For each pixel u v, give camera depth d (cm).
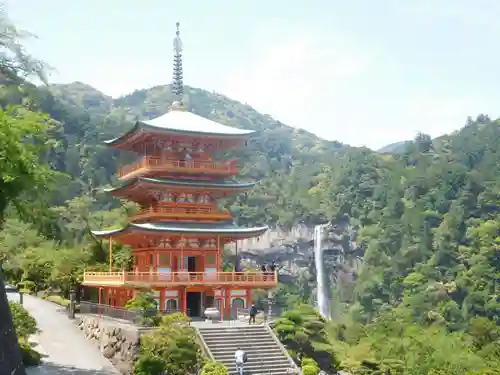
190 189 7181
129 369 5188
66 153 19588
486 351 9362
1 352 3562
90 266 8900
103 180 19638
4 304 3781
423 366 8019
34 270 9456
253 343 5781
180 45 8781
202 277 6812
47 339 6128
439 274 19938
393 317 14350
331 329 8656
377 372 6800
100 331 6088
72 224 11338
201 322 6366
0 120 3606
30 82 4150
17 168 3722
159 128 7025
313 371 5400
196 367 5153
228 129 7569
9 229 9862
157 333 5222
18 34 3953
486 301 18225
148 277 6588
